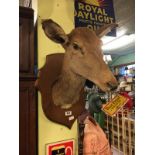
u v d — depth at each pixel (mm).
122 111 1565
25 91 1216
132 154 1562
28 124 1230
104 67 1507
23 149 1213
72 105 1432
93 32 1479
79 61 1447
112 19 1530
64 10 1393
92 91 1496
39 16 1307
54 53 1362
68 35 1408
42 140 1315
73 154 1440
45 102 1332
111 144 1564
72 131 1441
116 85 1538
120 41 1547
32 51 1238
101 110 1531
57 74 1380
